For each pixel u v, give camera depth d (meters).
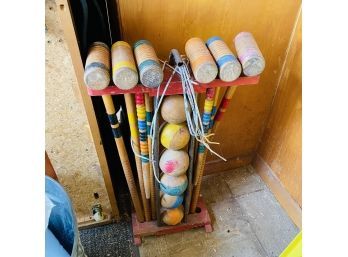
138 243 1.23
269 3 0.96
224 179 1.55
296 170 1.27
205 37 0.98
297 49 1.09
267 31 1.04
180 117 0.80
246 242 1.28
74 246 0.76
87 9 0.72
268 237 1.30
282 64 1.19
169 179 0.98
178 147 0.87
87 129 0.94
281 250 1.26
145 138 0.90
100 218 1.24
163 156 0.92
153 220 1.26
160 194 1.08
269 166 1.48
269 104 1.35
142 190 1.10
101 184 1.14
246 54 0.72
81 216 1.26
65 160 1.02
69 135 0.94
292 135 1.25
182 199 1.10
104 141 1.12
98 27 0.85
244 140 1.48
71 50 0.72
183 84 0.73
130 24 0.86
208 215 1.30
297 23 1.05
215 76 0.71
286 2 0.98
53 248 0.91
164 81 0.74
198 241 1.27
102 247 1.24
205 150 0.99
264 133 1.47
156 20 0.88
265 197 1.47
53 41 0.73
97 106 1.01
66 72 0.79
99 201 1.21
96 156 1.03
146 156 0.95
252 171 1.60
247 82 0.77
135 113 0.85
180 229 1.26
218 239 1.29
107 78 0.67
